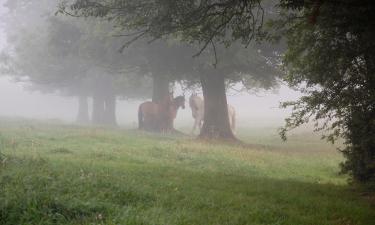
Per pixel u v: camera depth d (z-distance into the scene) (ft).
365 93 40.57
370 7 32.35
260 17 70.44
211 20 41.88
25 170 32.65
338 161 67.00
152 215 23.77
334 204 33.17
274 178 48.14
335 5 34.40
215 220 25.00
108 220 21.85
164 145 70.64
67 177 31.45
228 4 38.83
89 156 51.93
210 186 37.45
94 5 44.01
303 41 41.98
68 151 54.80
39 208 22.21
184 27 41.24
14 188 25.86
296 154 74.49
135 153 59.16
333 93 41.86
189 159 57.62
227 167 53.21
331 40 40.86
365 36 37.42
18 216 21.27
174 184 35.09
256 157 64.34
